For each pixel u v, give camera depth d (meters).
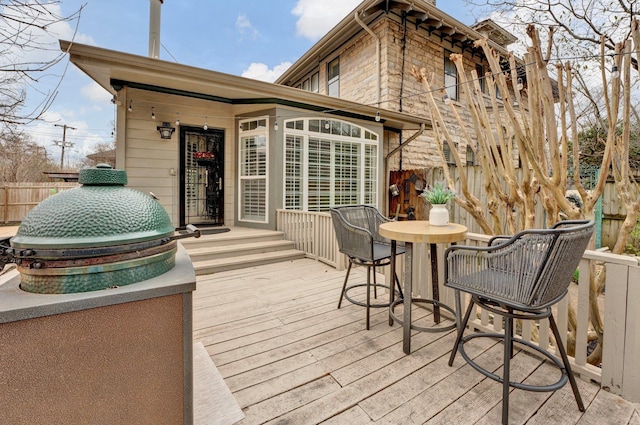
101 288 1.03
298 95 5.23
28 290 1.01
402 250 2.91
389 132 7.40
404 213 6.70
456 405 1.65
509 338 1.59
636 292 1.65
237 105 5.80
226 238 4.83
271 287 3.60
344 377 1.89
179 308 1.13
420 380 1.86
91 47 3.53
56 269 0.99
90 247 1.01
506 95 2.58
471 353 2.16
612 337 1.74
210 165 5.88
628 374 1.68
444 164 3.16
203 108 5.58
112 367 1.02
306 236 5.06
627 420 1.54
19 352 0.90
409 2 6.51
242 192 5.91
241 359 2.09
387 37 6.80
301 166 5.72
